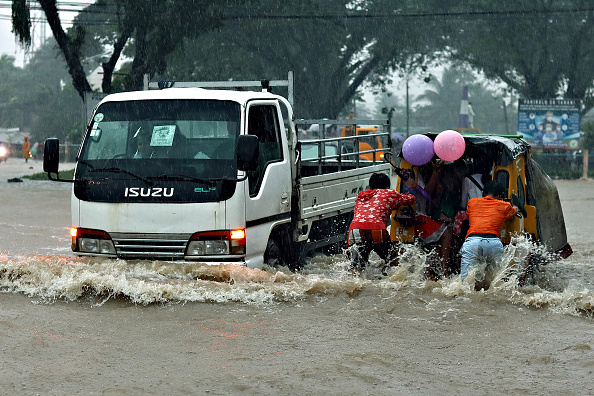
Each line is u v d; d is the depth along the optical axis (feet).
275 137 39.17
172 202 34.24
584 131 181.88
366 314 30.58
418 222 38.27
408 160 38.22
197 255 34.24
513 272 34.96
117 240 34.99
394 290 34.35
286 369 23.40
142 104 37.06
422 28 179.01
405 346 26.27
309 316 30.25
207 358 24.53
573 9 162.81
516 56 177.06
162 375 22.71
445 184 40.52
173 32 129.90
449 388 21.91
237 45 182.09
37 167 182.60
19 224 64.03
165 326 28.50
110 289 32.63
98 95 122.72
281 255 40.40
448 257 38.42
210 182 34.30
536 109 150.51
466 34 186.91
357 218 38.27
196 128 35.91
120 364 23.77
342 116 261.03
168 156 35.32
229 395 21.04
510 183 35.96
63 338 26.61
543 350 25.96
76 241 35.96
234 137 35.53
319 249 47.37
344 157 49.80
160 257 34.55
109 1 151.74
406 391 21.57
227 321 29.35
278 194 38.40
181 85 45.83
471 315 30.48
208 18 133.08
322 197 43.52
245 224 34.78
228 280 33.73
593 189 111.14
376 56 185.98
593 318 30.48
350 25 179.01
